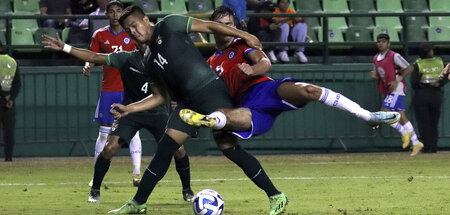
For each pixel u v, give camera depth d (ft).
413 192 98.37
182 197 94.43
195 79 71.97
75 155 160.04
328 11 178.60
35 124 158.71
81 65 162.50
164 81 73.77
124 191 102.12
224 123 68.85
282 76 162.50
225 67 74.23
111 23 106.63
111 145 87.92
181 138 73.46
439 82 159.84
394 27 180.04
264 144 162.91
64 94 159.43
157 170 74.59
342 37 176.76
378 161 149.89
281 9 167.32
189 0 173.06
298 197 93.86
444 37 180.14
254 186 107.86
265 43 163.84
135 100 89.45
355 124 164.76
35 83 158.61
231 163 148.56
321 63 169.17
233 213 78.33
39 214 78.13
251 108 71.97
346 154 162.20
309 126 164.04
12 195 97.04
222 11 76.18
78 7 169.78
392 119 71.26
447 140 167.02
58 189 104.78
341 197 93.66
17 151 158.40
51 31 165.07
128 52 87.76
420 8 183.73
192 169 137.80
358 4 181.06
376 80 164.35
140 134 161.07
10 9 171.12
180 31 72.23
